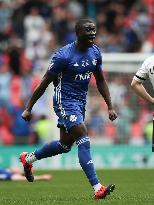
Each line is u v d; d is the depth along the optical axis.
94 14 60.91
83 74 20.16
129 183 29.92
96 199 19.23
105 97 21.30
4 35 58.19
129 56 46.38
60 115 20.20
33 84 51.81
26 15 59.44
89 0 61.31
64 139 21.44
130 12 61.03
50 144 21.83
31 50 57.00
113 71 46.38
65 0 60.91
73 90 20.17
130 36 58.88
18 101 51.41
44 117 47.22
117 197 20.58
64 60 19.88
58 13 59.59
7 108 50.41
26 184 29.92
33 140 47.38
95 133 46.50
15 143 47.66
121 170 40.91
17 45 55.69
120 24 60.06
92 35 19.66
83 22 19.72
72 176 35.97
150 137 46.78
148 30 60.06
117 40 58.72
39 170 42.22
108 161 44.97
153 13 61.28
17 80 52.84
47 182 31.34
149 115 46.78
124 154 45.09
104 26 60.03
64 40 58.19
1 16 59.34
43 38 57.94
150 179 32.75
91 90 46.31
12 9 59.75
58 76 20.22
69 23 59.22
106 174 36.84
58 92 20.25
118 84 46.38
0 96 51.97
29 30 58.47
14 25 58.91
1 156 44.56
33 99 20.45
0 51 56.06
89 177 19.36
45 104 49.91
